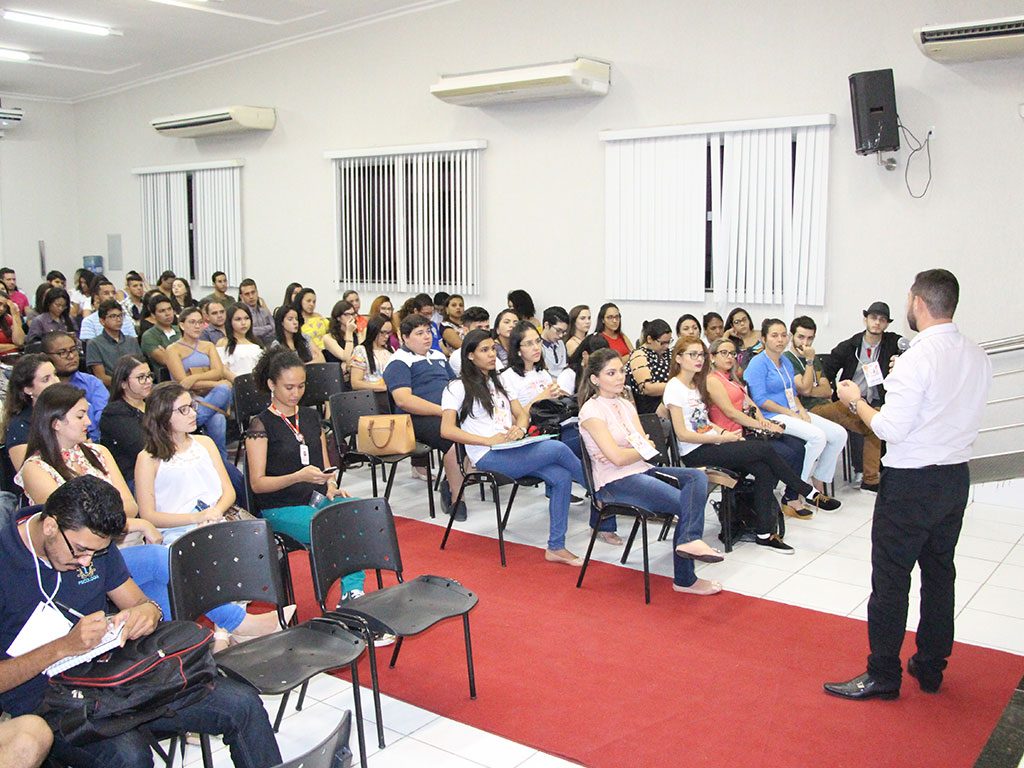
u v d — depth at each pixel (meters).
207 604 2.73
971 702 3.08
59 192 13.47
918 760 2.71
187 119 10.63
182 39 9.92
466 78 7.88
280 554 3.67
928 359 2.89
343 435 5.23
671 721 2.97
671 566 4.51
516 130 8.20
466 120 8.55
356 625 2.85
